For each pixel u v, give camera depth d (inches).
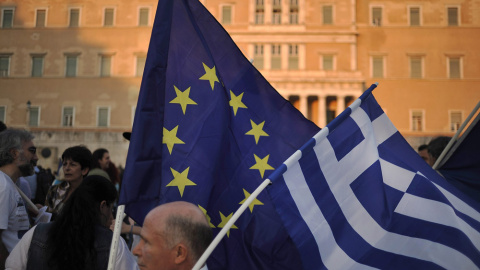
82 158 176.4
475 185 136.9
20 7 1764.3
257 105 130.6
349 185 107.3
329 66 1694.1
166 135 120.0
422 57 1683.1
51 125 1713.8
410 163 117.5
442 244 102.8
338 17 1696.6
